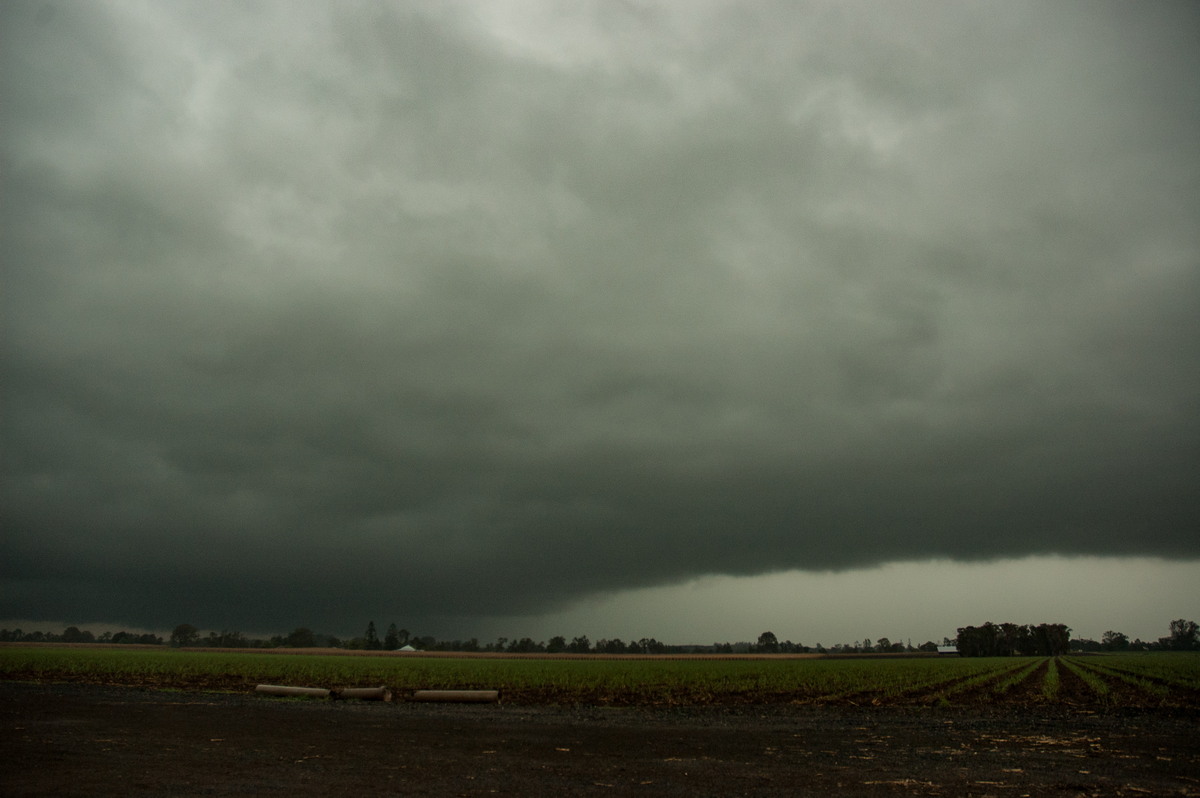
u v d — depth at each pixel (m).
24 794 12.51
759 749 19.02
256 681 48.44
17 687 38.28
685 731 23.16
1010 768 15.97
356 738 20.45
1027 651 190.38
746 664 104.44
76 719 23.95
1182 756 17.67
